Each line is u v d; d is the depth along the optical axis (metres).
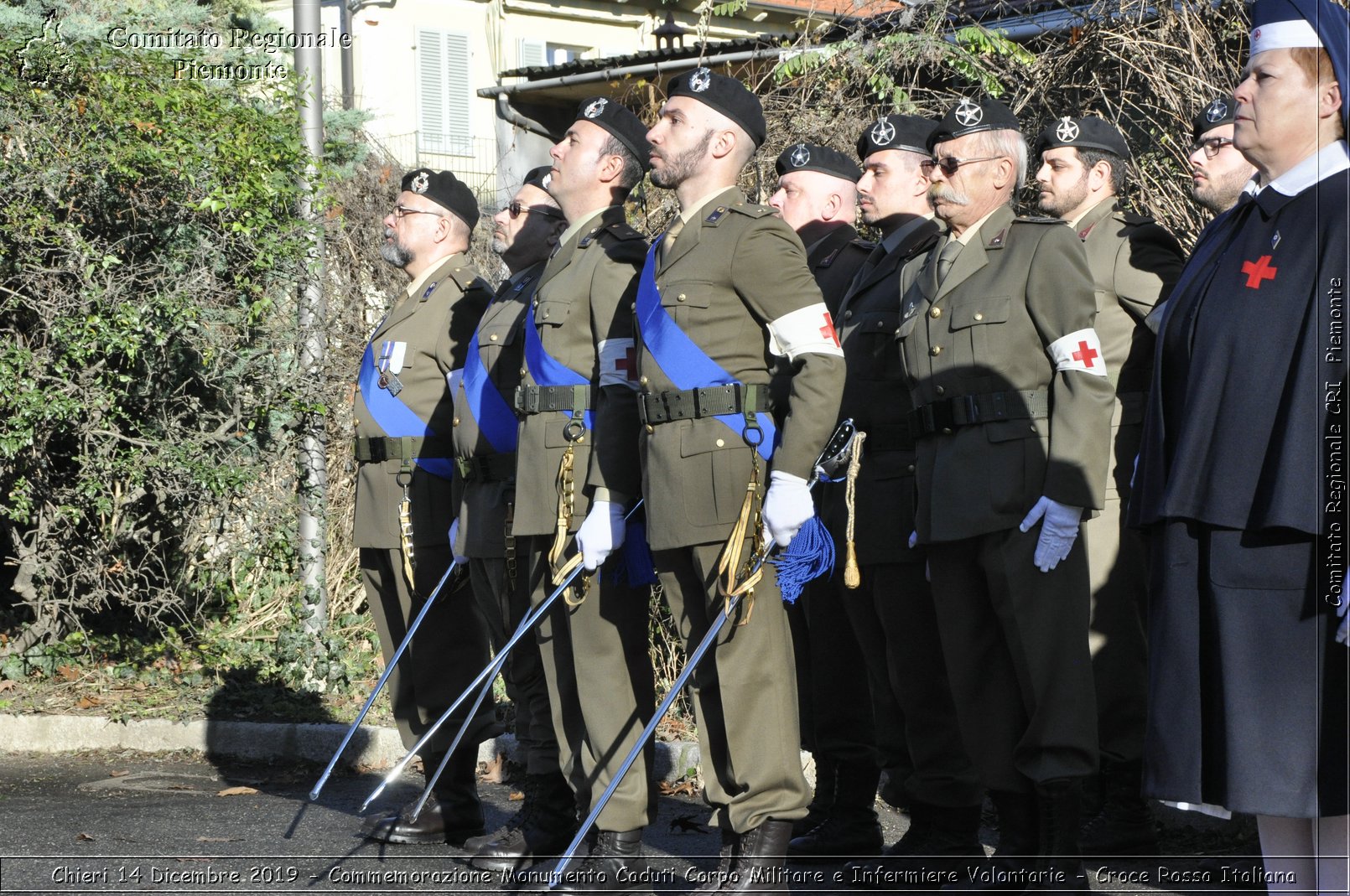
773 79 20.20
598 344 10.43
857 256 13.06
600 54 50.56
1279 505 7.02
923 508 10.47
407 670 12.92
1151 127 16.02
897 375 11.56
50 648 19.69
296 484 20.42
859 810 12.23
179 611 20.23
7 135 18.28
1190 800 7.33
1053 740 9.90
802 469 9.39
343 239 21.77
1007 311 10.19
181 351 19.41
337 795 14.91
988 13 18.64
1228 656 7.20
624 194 11.16
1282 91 7.35
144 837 12.65
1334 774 6.96
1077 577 10.09
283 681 18.89
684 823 13.23
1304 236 7.28
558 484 10.65
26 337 18.72
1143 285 12.25
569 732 10.91
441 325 12.73
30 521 19.42
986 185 10.52
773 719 9.66
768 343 9.72
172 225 19.17
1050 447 9.94
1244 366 7.30
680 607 9.97
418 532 12.56
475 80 48.81
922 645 11.30
